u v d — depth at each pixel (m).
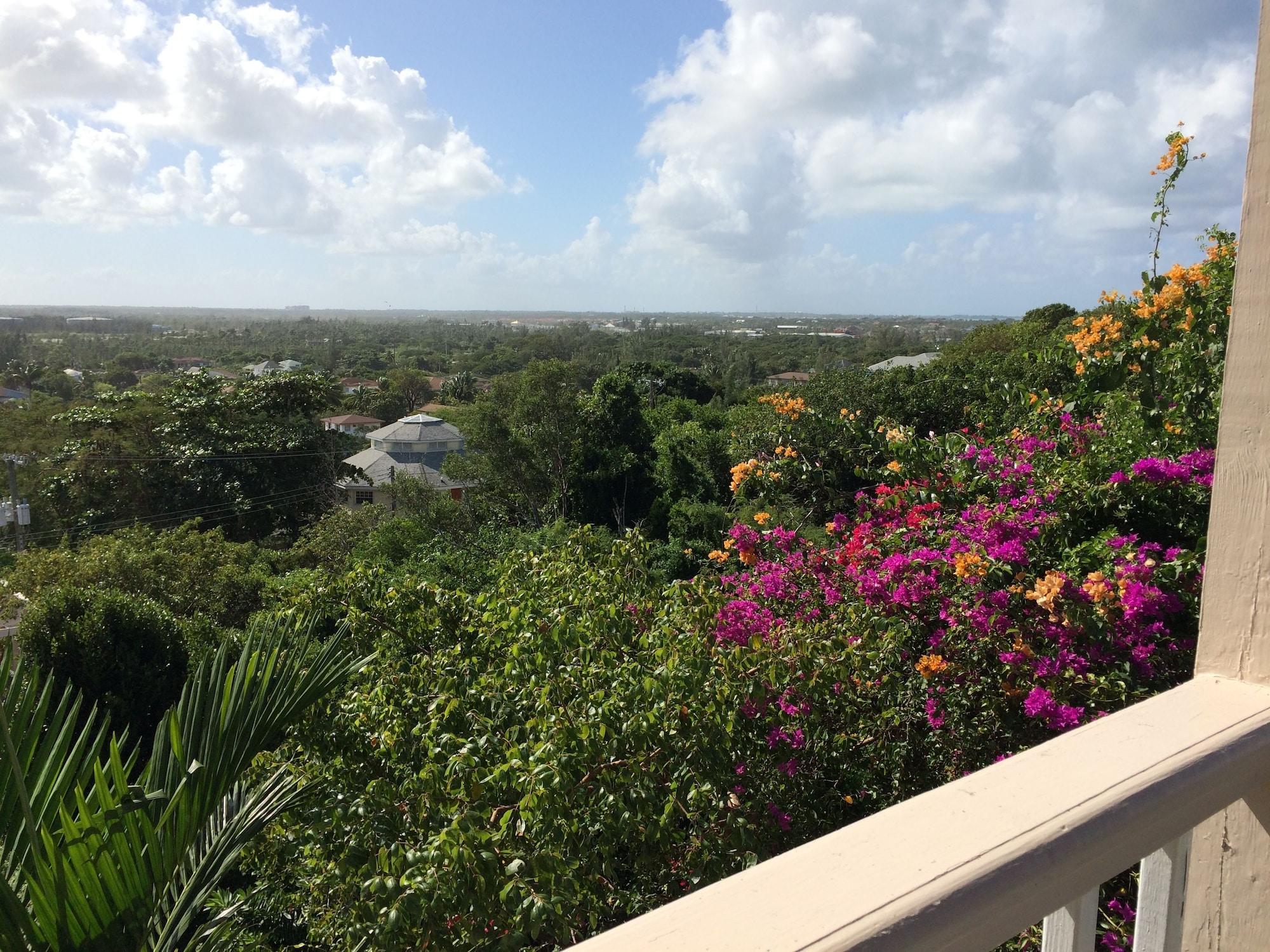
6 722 1.73
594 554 4.37
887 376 17.27
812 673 2.72
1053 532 3.14
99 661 9.40
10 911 1.68
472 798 2.59
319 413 34.62
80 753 2.03
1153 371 3.74
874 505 3.90
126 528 30.00
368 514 25.75
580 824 2.43
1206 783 0.71
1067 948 0.68
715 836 2.55
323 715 3.53
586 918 2.50
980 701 2.71
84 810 1.83
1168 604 2.60
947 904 0.51
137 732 9.55
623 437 31.25
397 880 2.22
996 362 15.93
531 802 2.26
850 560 3.50
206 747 2.35
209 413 32.28
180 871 2.30
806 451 4.82
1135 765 0.70
